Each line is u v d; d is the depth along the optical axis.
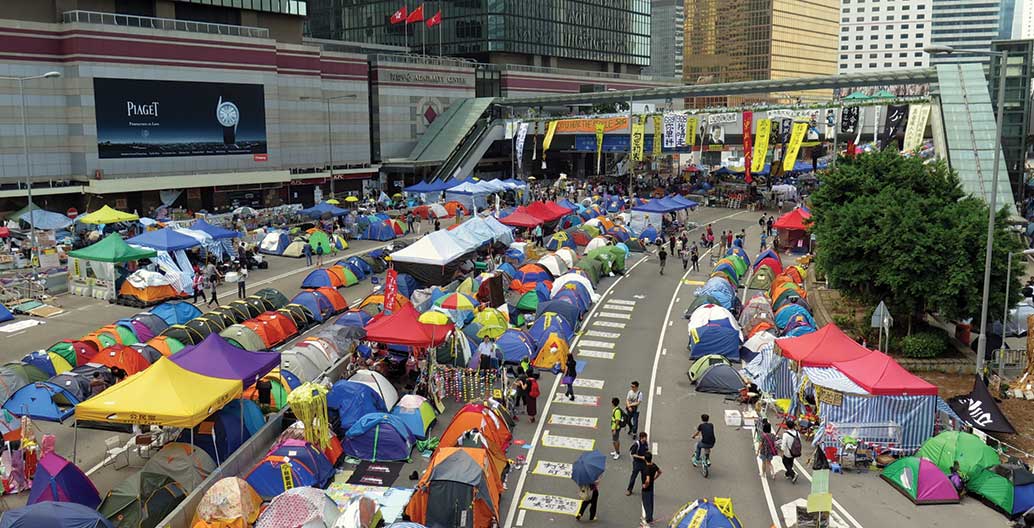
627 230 59.50
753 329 32.94
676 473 21.69
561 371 30.08
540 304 36.38
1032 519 18.56
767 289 44.97
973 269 28.97
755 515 19.42
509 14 115.75
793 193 86.81
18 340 33.78
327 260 52.66
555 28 123.88
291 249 53.84
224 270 47.12
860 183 38.12
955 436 21.22
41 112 61.25
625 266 51.91
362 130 89.12
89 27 61.62
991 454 20.81
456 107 100.00
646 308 40.56
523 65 112.88
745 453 23.05
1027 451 22.81
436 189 72.25
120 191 62.78
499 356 28.50
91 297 41.69
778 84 74.94
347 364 28.30
